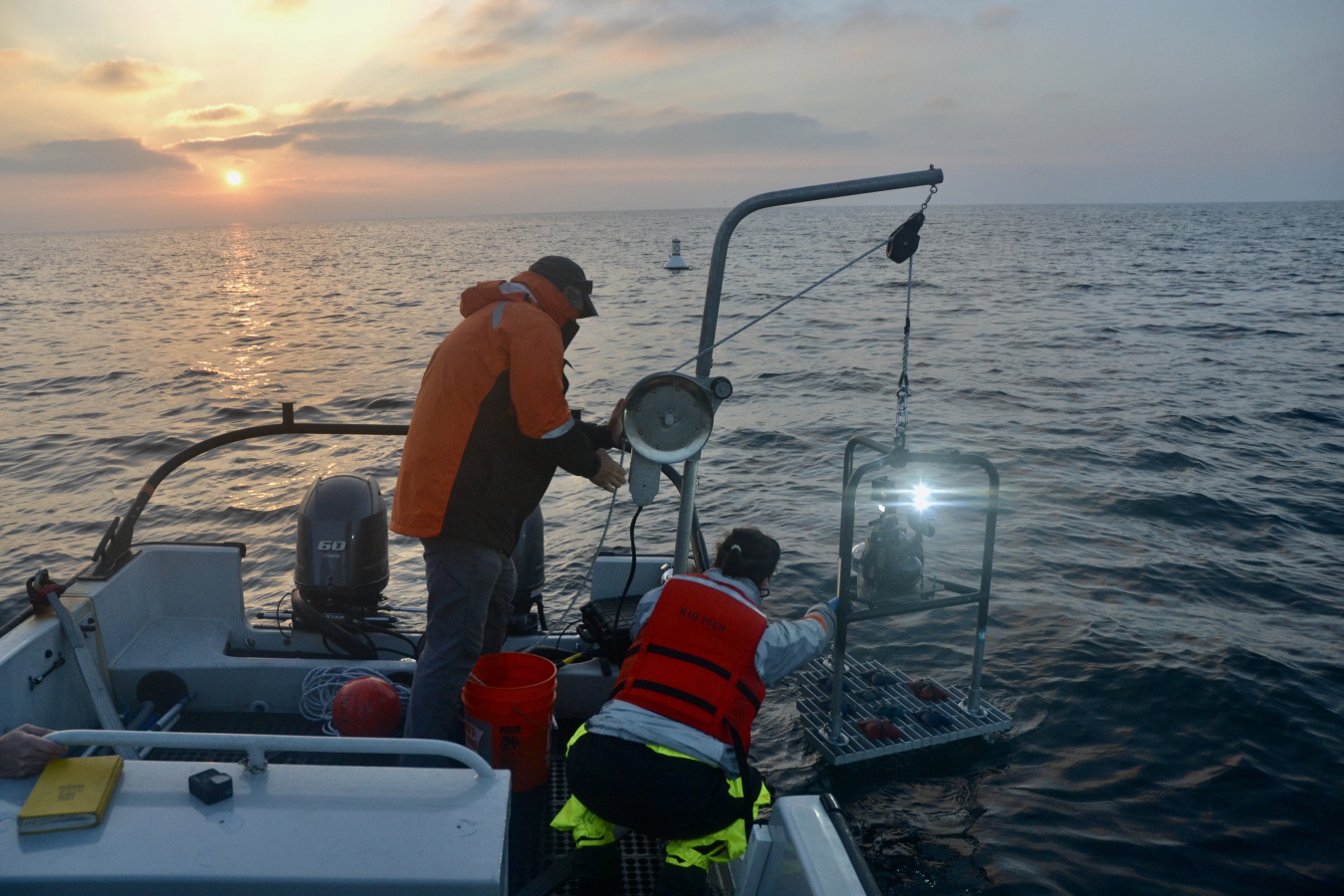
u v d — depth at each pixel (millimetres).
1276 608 7340
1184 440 13711
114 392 21297
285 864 1614
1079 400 17344
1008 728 5117
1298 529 9469
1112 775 4805
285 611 3953
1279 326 29188
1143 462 12391
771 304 41031
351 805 1782
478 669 3156
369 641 3699
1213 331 28203
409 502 2691
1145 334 27781
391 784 1854
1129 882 3994
